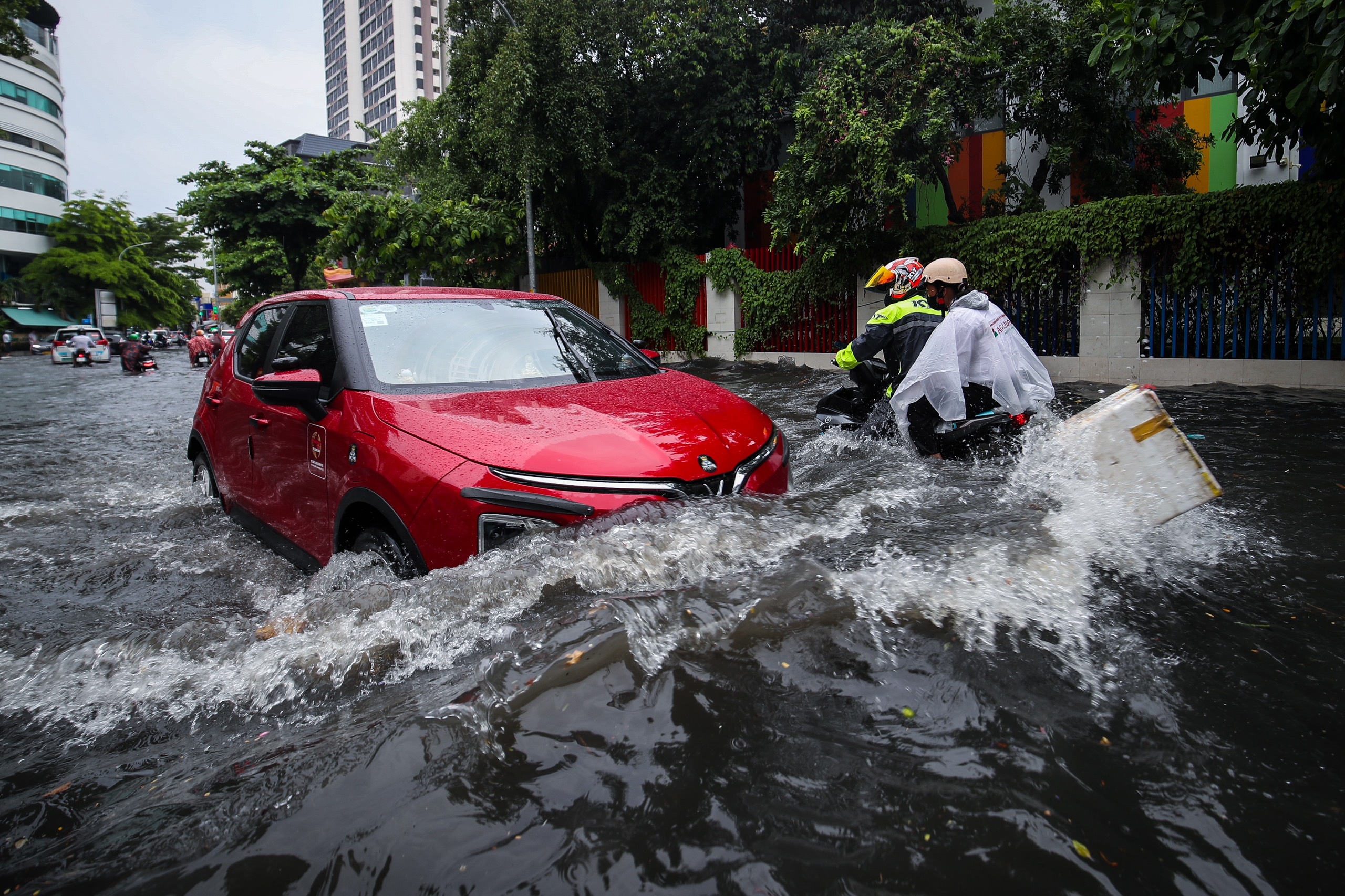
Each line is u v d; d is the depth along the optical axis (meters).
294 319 4.14
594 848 1.43
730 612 2.30
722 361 15.99
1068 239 10.38
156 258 70.50
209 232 40.25
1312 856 1.39
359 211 18.81
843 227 12.57
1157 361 9.85
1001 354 4.22
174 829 1.59
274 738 2.00
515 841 1.46
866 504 3.13
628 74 17.78
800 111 12.30
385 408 3.14
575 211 19.98
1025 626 2.23
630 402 3.30
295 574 3.66
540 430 2.89
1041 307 10.98
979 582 2.48
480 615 2.44
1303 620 2.33
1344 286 8.56
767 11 16.27
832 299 13.95
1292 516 3.51
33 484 6.09
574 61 16.86
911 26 12.77
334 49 156.75
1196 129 13.54
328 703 2.16
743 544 2.69
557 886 1.34
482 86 17.59
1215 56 7.23
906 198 15.71
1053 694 1.91
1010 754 1.68
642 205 17.81
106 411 12.10
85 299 61.09
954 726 1.78
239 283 39.78
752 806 1.53
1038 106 11.60
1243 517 3.49
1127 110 11.93
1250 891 1.31
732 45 16.19
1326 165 8.14
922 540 2.82
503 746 1.75
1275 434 5.80
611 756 1.70
